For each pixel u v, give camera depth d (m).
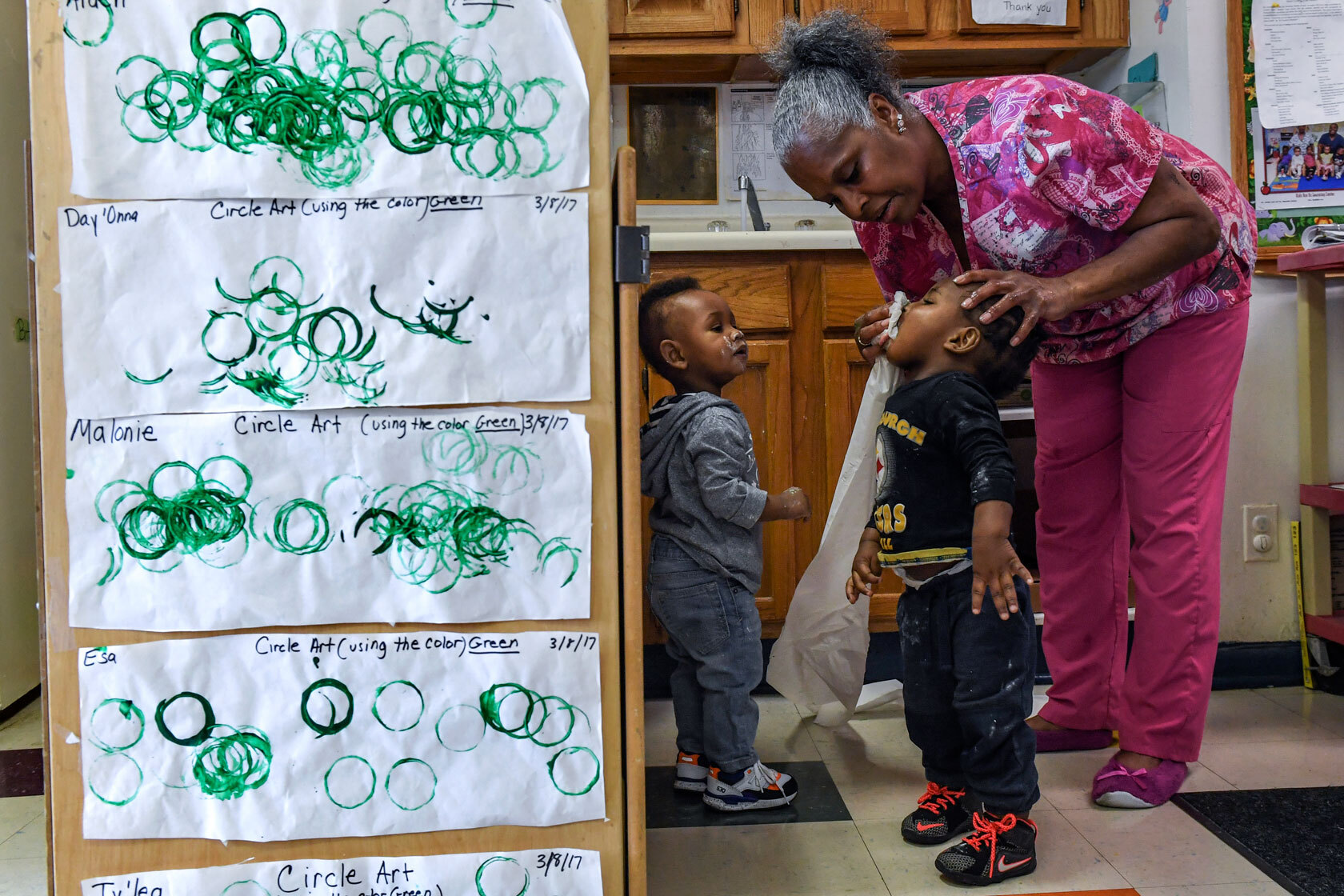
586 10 0.84
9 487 1.90
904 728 1.63
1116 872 1.11
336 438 0.83
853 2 2.04
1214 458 1.30
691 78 2.28
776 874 1.13
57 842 0.83
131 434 0.82
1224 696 1.78
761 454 1.83
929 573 1.14
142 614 0.83
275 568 0.83
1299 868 1.10
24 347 1.97
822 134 1.08
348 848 0.85
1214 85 1.82
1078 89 1.12
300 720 0.84
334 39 0.81
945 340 1.15
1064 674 1.52
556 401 0.85
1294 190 1.82
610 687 0.87
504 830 0.86
